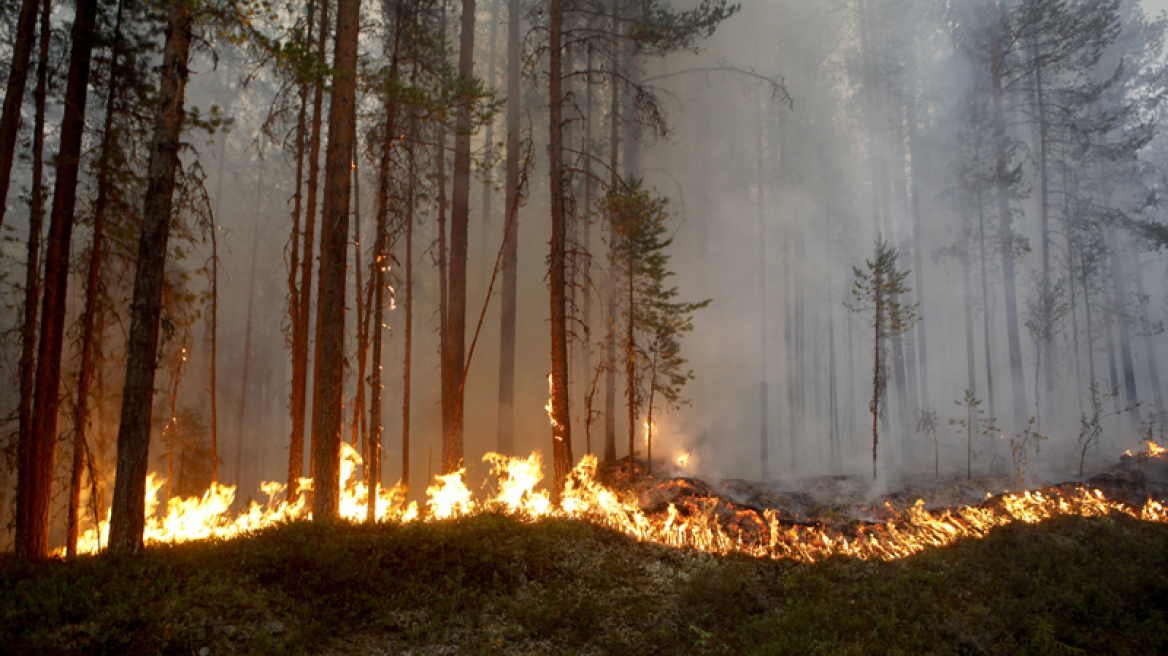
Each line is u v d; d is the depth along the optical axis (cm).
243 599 696
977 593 840
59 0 1212
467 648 692
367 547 851
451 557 864
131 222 1142
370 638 689
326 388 1127
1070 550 930
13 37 1116
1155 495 1240
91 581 715
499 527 1007
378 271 1206
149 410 896
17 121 945
